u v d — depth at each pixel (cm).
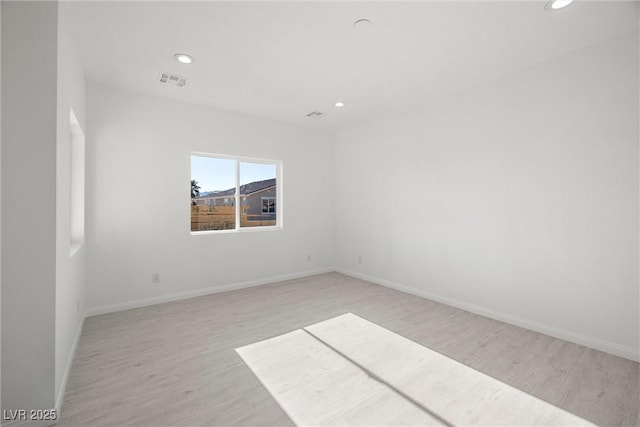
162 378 202
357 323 299
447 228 358
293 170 485
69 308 212
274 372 210
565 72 260
